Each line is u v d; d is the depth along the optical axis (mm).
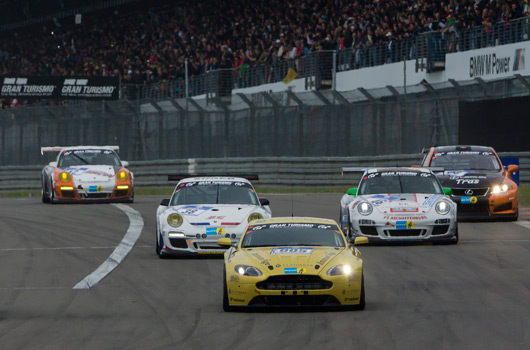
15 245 56938
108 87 161000
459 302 34594
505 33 94375
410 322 30391
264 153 110625
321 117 107375
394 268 44250
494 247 51438
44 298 37125
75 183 87188
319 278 32312
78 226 67688
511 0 98312
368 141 103938
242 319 31484
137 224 68312
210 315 32500
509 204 64562
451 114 96625
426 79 104750
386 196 54875
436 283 39531
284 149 109750
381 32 114500
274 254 33688
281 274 32312
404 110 100500
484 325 29656
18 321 31812
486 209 64438
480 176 65562
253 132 111188
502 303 34188
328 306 33344
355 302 32750
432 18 109562
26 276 43781
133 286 40062
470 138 93750
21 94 160250
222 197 51969
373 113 103250
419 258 47562
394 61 109375
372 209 53281
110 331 29625
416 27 110125
